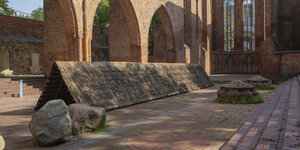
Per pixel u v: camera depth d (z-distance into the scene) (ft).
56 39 47.62
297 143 10.71
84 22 41.45
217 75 96.68
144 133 16.11
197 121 19.47
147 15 59.21
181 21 77.15
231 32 130.93
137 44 56.54
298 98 25.39
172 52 73.20
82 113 16.10
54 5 47.70
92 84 25.11
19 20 67.41
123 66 31.91
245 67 109.40
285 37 96.78
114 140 14.62
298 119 15.47
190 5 81.51
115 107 25.55
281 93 34.24
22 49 67.26
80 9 40.81
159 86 36.01
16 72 65.67
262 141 12.00
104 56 98.48
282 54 74.23
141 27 56.80
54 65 22.80
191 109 25.38
